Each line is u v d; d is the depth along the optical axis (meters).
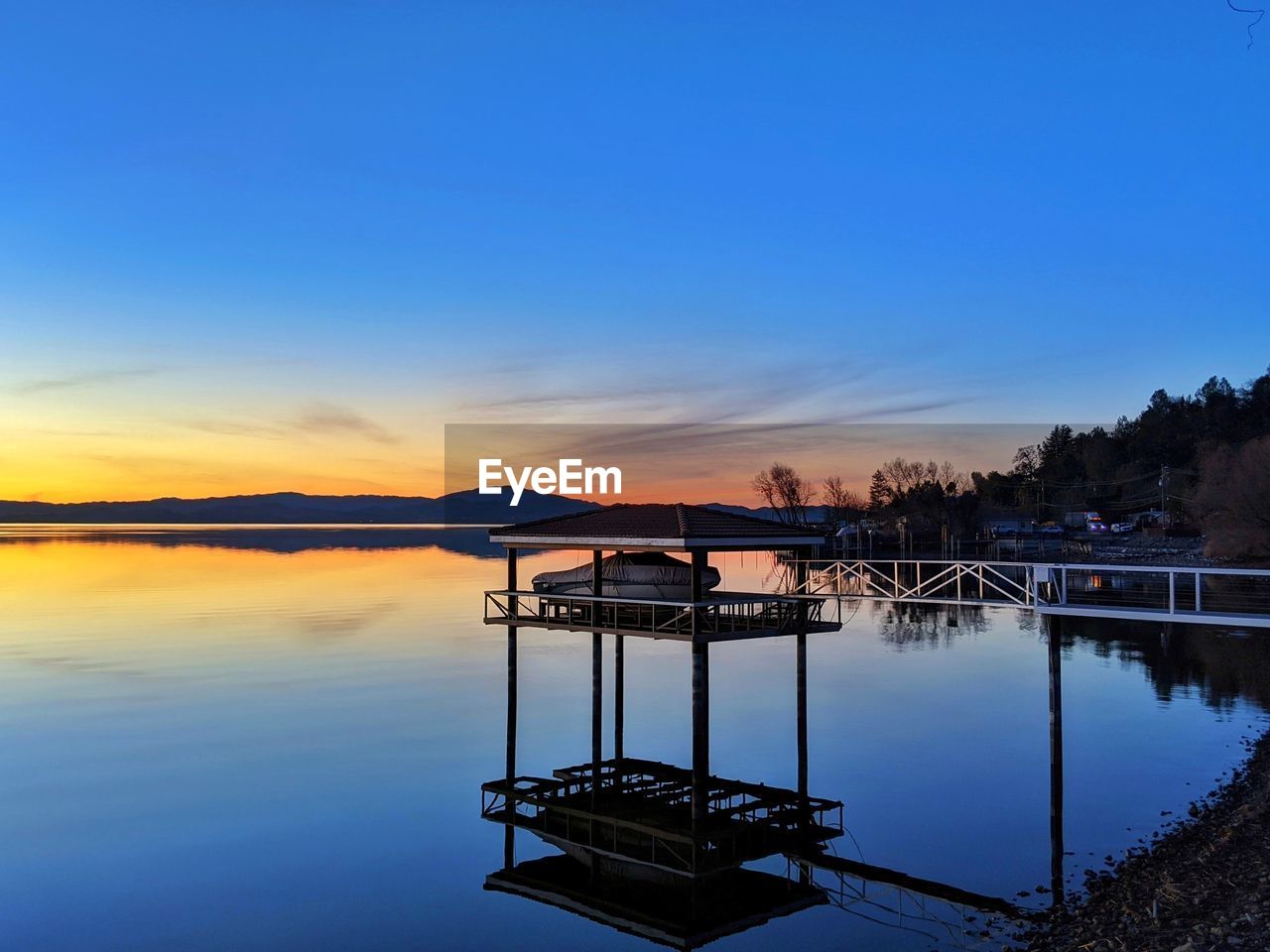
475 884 20.91
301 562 134.62
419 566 127.06
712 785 26.31
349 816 25.61
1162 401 185.00
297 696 41.97
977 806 24.98
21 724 36.56
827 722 36.00
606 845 22.59
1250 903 16.23
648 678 46.94
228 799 26.98
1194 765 28.14
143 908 19.67
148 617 69.81
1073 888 19.33
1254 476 96.19
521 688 44.09
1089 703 38.44
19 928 18.75
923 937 17.47
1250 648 53.59
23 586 93.75
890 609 80.50
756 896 19.73
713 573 27.22
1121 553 113.31
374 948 17.80
